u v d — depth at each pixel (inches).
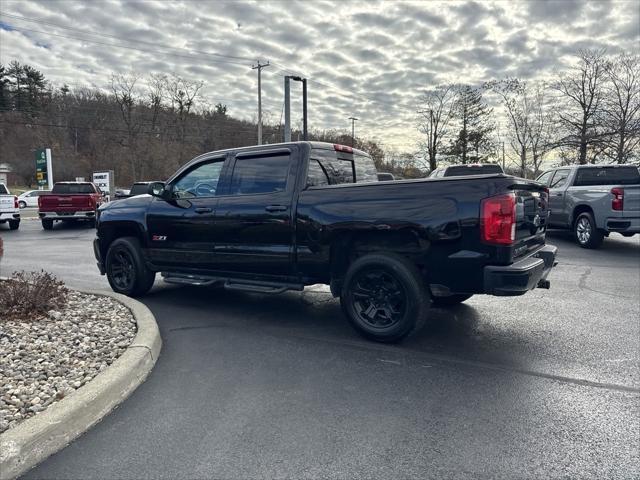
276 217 190.2
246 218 198.7
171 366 151.7
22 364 142.6
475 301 239.1
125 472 95.1
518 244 161.6
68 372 137.4
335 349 167.9
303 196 185.3
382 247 173.9
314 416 117.9
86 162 2726.4
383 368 149.9
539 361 155.9
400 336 167.6
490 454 100.8
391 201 165.8
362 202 171.5
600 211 390.6
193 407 123.0
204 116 2630.4
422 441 106.1
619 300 238.4
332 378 141.9
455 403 125.1
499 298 245.1
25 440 97.4
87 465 97.8
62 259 405.4
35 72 2797.7
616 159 1125.1
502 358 158.7
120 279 253.3
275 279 198.8
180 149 2586.1
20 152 2760.8
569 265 335.6
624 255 378.0
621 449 102.7
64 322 184.2
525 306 227.8
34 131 2768.2
